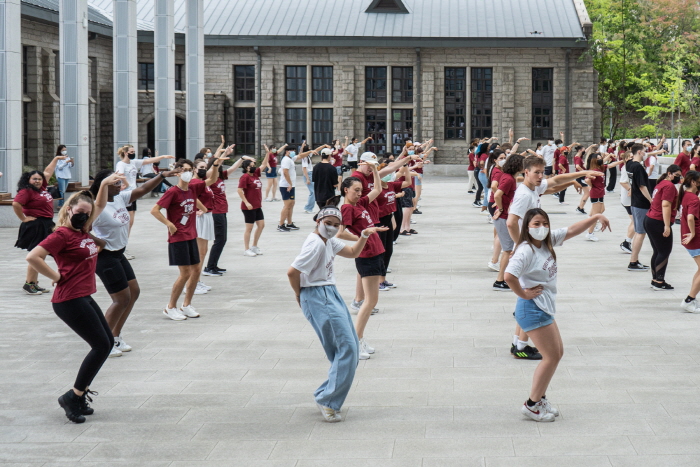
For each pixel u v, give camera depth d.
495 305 10.78
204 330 9.62
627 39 53.69
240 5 47.81
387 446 5.86
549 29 45.22
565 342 8.73
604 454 5.60
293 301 11.34
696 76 56.69
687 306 10.18
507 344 8.73
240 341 9.06
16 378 7.77
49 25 35.78
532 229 6.16
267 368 7.97
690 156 22.31
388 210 11.54
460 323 9.75
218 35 44.81
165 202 9.89
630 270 13.31
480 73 45.59
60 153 23.45
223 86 45.91
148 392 7.27
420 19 46.41
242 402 6.95
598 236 17.97
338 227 6.51
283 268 14.20
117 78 27.89
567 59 45.00
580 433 6.02
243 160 15.05
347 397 7.02
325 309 6.44
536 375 6.28
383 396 7.03
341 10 47.31
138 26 44.53
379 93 45.94
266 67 45.47
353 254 6.80
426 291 11.81
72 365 8.21
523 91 45.47
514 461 5.51
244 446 5.93
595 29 53.28
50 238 6.48
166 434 6.22
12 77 20.56
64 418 6.63
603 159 17.06
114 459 5.74
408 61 45.47
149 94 42.81
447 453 5.70
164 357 8.42
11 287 12.58
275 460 5.65
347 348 6.38
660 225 11.39
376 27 45.72
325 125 46.09
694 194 10.05
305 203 26.98
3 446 6.02
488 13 46.88
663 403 6.68
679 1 54.88
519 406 6.69
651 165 23.94
